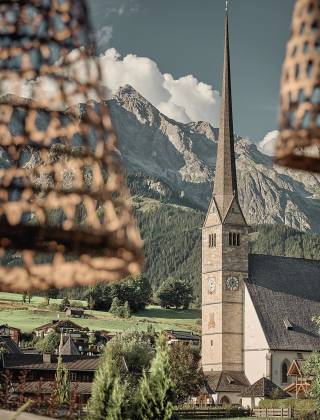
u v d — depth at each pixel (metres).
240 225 130.12
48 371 106.50
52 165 8.01
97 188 8.04
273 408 101.75
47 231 7.80
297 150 8.65
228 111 133.88
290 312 130.12
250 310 127.25
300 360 119.06
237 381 122.88
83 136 8.08
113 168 8.15
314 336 128.00
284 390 114.31
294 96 8.63
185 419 93.00
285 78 8.73
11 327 196.12
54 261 8.20
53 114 8.02
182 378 105.44
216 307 127.50
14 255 8.17
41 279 8.22
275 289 132.25
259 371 123.94
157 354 52.38
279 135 8.66
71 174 8.04
